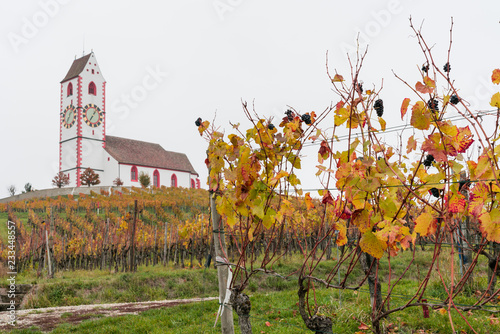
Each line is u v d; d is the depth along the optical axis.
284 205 3.72
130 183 70.75
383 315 3.01
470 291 7.41
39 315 11.26
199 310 9.88
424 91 2.35
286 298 9.84
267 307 9.09
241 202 3.50
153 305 12.20
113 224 31.78
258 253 16.59
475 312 6.57
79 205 41.66
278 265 15.64
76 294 14.45
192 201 45.53
